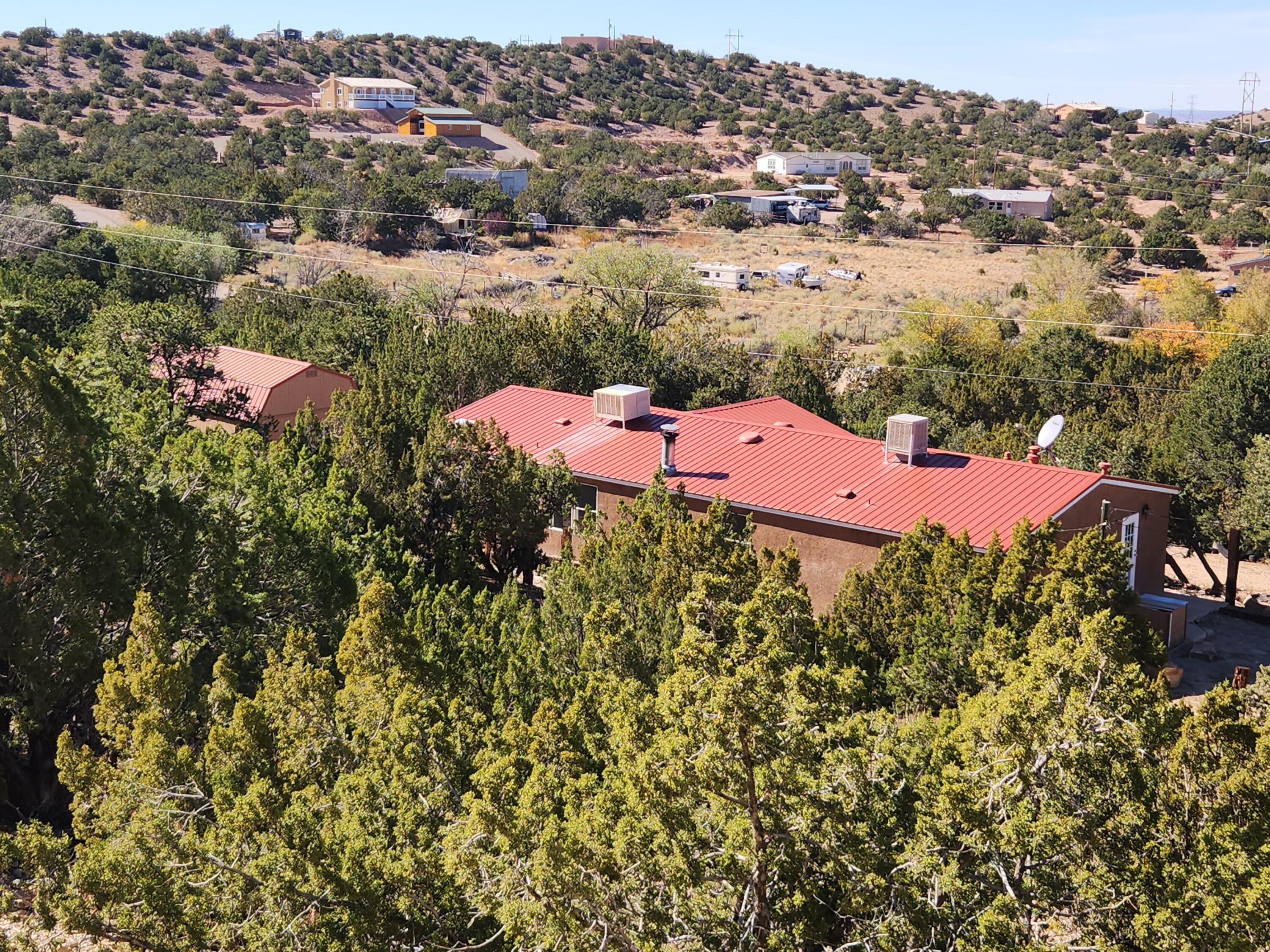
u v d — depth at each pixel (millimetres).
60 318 49812
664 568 17312
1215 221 128750
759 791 8492
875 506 27172
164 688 12266
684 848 8672
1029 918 8633
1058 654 9383
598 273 76062
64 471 16375
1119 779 8977
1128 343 69625
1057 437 34594
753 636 8484
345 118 169750
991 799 8719
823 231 130000
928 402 53188
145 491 17859
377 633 12953
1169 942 8211
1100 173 170500
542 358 43625
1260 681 16656
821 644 14242
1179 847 8836
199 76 183250
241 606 17906
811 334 72438
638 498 21188
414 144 161000
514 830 8750
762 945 8461
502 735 10930
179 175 112812
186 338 38500
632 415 33281
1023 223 127125
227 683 12961
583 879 8406
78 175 107938
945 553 18453
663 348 51844
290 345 52094
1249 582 35750
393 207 107000
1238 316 76312
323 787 11641
